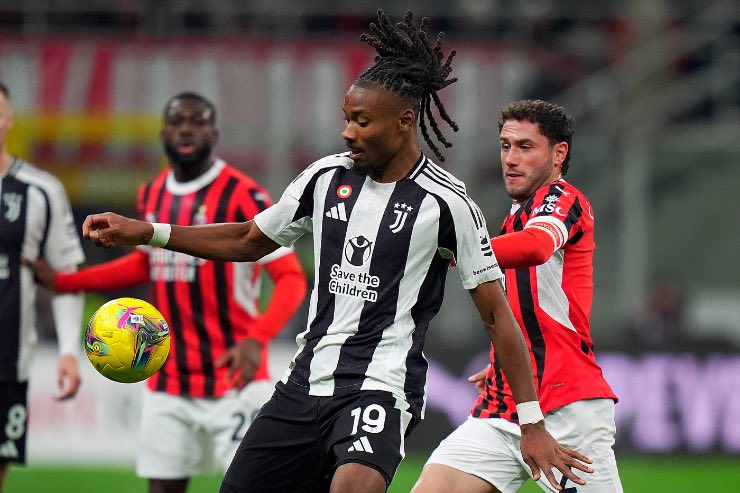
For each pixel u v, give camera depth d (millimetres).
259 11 46219
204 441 22531
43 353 34406
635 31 48500
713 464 36125
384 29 14359
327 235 14586
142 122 44438
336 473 13797
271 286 42500
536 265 15883
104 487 31500
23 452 22844
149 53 44656
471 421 17797
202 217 22531
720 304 50594
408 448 35969
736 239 50625
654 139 48500
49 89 44344
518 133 17297
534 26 47594
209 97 44531
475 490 17219
